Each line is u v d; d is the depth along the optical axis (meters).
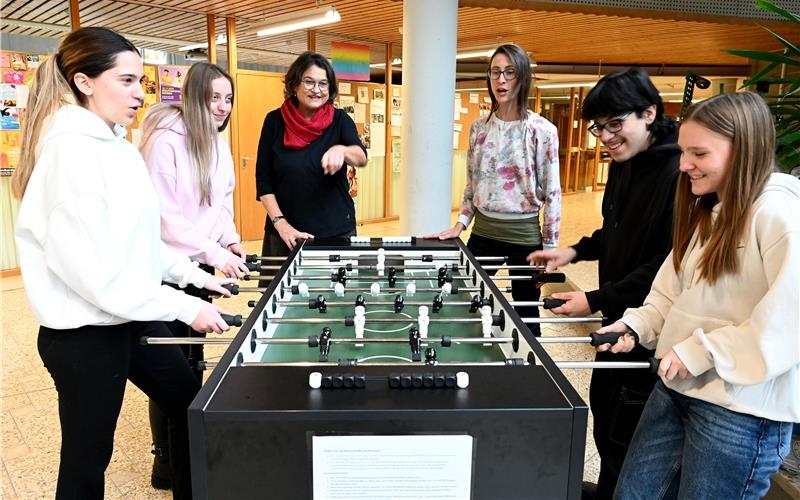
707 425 1.25
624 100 1.58
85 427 1.43
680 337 1.31
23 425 2.57
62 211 1.27
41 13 5.45
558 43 6.96
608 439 1.79
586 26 5.88
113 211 1.35
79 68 1.36
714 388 1.22
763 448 1.20
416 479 1.04
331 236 2.66
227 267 2.06
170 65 5.70
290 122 2.57
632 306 1.62
